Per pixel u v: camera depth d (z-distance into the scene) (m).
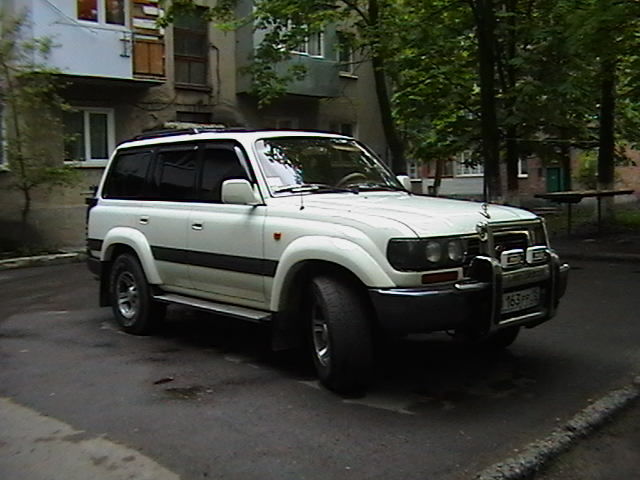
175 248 6.61
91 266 7.82
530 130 16.28
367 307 5.09
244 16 19.61
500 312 4.98
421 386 5.38
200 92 19.50
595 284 9.89
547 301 5.40
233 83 20.25
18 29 14.80
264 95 17.12
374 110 24.50
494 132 14.57
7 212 15.81
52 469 3.99
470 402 5.01
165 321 7.79
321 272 5.30
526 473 3.89
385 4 15.97
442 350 6.37
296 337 5.64
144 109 18.31
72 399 5.18
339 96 22.47
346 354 5.02
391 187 6.56
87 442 4.36
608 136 16.36
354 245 4.98
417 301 4.73
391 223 4.93
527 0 14.72
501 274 4.96
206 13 16.88
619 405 4.86
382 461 4.03
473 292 4.88
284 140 6.38
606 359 6.07
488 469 3.88
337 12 16.30
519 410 4.84
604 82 15.12
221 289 6.25
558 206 23.66
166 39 18.56
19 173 14.77
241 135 6.27
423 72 16.47
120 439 4.39
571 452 4.24
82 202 17.03
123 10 16.88
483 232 5.07
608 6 10.69
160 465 4.02
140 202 7.14
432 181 28.91
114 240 7.29
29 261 13.76
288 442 4.32
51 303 9.38
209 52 19.66
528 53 14.09
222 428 4.56
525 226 5.40
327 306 5.06
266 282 5.67
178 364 6.08
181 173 6.76
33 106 14.66
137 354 6.44
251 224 5.78
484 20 14.14
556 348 6.44
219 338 7.03
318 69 21.55
